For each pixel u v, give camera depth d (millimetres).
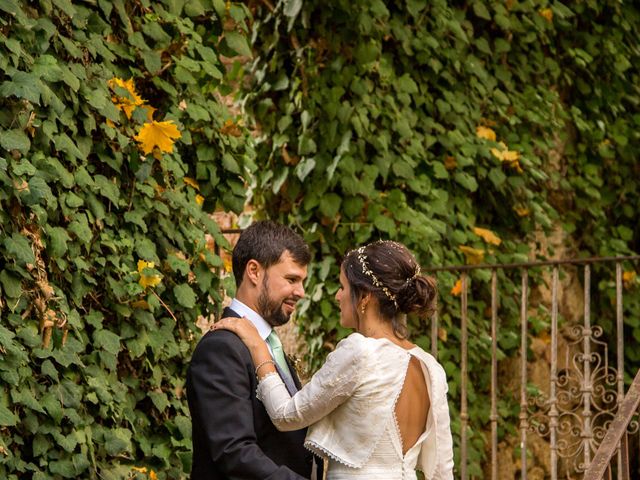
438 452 4785
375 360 4625
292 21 9203
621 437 7031
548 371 10602
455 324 9766
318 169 9273
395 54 9820
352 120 9188
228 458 4512
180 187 6715
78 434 5758
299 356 9469
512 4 10594
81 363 5766
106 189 6121
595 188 11516
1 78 5535
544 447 10367
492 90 10500
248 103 9656
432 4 9797
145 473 6180
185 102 6902
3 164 5227
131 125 6422
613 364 11328
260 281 4941
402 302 4801
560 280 10914
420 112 9859
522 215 10484
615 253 11445
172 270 6625
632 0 12047
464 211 9992
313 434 4711
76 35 6066
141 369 6406
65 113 5898
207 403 4613
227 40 7246
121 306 6180
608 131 11656
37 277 5621
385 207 9391
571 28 11391
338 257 9383
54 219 5852
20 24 5645
